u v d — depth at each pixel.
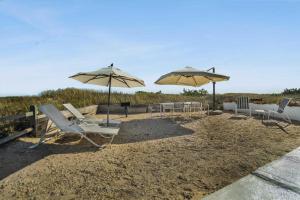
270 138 6.85
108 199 3.30
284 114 10.64
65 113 9.07
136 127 8.88
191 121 10.13
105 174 4.16
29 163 4.69
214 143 6.35
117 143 6.41
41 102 11.19
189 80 11.91
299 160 4.84
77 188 3.63
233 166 4.56
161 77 10.61
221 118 10.83
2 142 5.82
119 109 13.97
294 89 24.34
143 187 3.67
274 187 3.64
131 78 7.47
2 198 3.32
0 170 4.31
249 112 12.59
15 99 12.17
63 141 6.47
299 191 3.52
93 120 8.25
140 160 4.93
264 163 4.72
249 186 3.67
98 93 16.67
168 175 4.13
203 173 4.23
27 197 3.36
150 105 14.36
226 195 3.38
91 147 5.92
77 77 7.88
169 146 6.08
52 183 3.79
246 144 6.20
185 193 3.47
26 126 7.14
